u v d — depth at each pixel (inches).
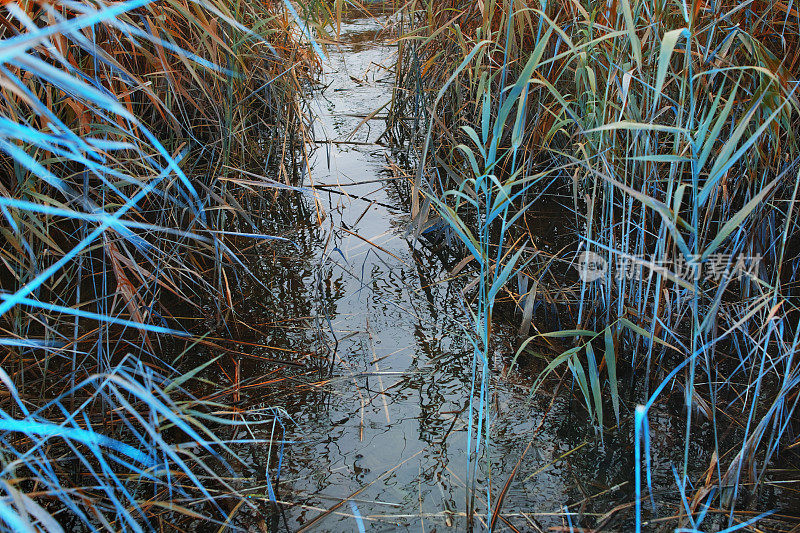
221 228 110.5
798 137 92.1
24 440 65.5
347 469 63.8
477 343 83.9
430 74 139.7
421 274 100.8
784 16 90.1
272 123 143.9
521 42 96.0
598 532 56.1
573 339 83.7
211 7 67.9
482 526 57.0
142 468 62.7
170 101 108.0
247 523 57.3
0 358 76.5
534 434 68.4
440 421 70.5
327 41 112.5
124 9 36.6
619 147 83.8
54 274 93.1
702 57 75.9
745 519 56.9
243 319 89.2
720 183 85.8
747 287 82.2
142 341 80.9
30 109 74.2
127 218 95.5
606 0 81.4
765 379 75.3
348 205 124.0
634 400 73.7
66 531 56.2
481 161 118.5
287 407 72.7
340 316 90.0
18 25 67.7
